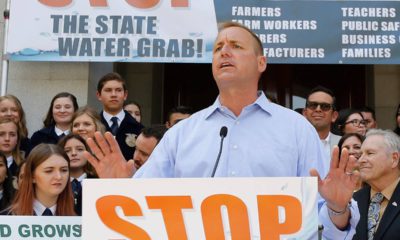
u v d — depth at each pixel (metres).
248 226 1.83
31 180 3.58
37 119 6.01
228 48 2.19
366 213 3.58
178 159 2.24
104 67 6.82
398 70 7.75
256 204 1.83
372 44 5.72
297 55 5.70
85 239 1.84
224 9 5.70
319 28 5.71
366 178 3.62
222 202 1.84
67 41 5.70
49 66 6.06
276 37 5.70
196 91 8.33
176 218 1.84
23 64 6.07
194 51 5.69
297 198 1.83
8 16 5.75
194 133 2.26
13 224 3.17
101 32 5.70
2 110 5.15
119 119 5.36
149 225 1.84
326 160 2.22
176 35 5.70
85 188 1.86
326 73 8.06
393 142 3.61
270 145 2.16
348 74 8.08
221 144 2.17
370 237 3.48
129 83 8.30
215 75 2.22
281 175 2.12
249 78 2.19
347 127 5.26
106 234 1.84
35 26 5.71
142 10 5.72
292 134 2.19
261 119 2.23
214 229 1.83
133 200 1.85
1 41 6.12
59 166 3.57
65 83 6.04
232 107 2.26
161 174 2.28
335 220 1.95
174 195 1.85
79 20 5.72
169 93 8.34
